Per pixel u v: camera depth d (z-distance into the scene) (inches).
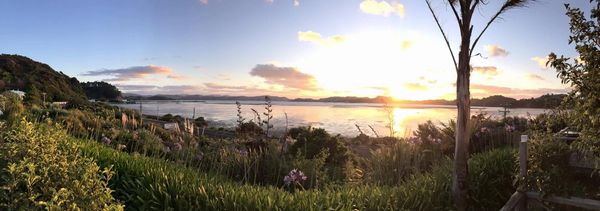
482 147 383.9
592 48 173.6
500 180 239.6
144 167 200.1
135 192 173.5
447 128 398.9
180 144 327.6
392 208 182.1
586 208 200.7
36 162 152.9
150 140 351.9
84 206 114.0
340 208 169.5
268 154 299.0
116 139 362.6
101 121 416.2
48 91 3046.3
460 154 206.2
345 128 1090.1
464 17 203.2
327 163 350.3
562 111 202.8
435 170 257.4
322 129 381.1
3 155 167.0
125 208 162.1
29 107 561.9
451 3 204.7
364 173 312.2
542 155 203.9
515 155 224.7
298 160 302.5
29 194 127.7
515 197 199.0
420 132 388.2
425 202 198.1
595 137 174.4
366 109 2861.7
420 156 318.7
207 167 285.1
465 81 205.0
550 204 211.0
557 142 208.8
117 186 183.8
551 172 198.7
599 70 171.3
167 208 152.1
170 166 214.1
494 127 431.2
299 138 367.2
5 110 454.3
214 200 160.4
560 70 178.2
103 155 223.9
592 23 174.6
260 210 154.5
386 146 320.5
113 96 4845.0
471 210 217.6
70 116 410.3
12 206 123.6
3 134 214.1
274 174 276.8
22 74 3368.6
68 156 185.9
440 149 360.8
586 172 222.1
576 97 178.7
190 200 159.5
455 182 207.5
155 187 170.6
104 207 115.7
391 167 282.8
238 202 161.5
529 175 202.7
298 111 2301.9
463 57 204.7
